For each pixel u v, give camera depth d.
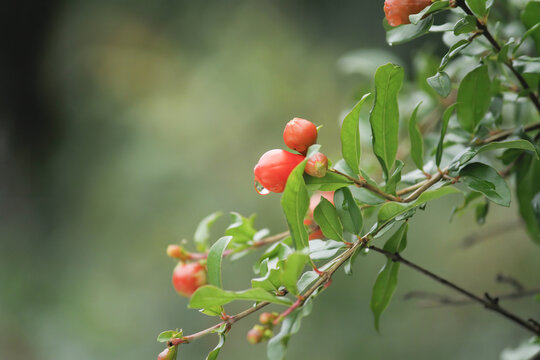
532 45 0.92
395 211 0.82
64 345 2.17
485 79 0.87
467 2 0.83
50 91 2.98
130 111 2.75
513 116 0.97
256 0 2.67
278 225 2.07
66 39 3.01
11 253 2.62
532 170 0.90
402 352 1.75
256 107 2.45
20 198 2.83
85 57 2.95
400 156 1.05
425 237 1.83
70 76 2.95
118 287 2.30
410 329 1.77
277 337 0.80
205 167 2.41
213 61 2.64
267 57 2.53
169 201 2.39
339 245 0.83
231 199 2.28
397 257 0.84
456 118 0.89
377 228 0.82
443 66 0.82
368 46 2.36
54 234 2.62
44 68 3.03
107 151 2.71
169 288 2.21
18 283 2.46
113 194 2.55
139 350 2.09
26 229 2.72
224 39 2.66
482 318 1.69
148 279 2.27
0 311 2.33
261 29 2.61
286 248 0.83
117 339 2.15
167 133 2.57
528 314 1.63
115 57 2.88
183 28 2.80
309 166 0.82
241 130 2.44
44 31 3.17
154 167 2.49
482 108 0.88
